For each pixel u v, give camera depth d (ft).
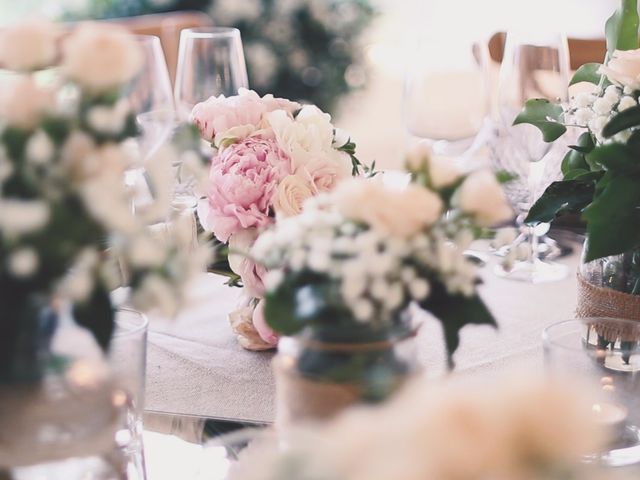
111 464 2.07
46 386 1.89
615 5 12.00
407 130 5.06
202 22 7.29
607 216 2.99
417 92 4.98
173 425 2.87
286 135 3.34
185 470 2.60
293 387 2.09
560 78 4.30
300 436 1.54
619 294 3.23
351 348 2.02
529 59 4.27
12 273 1.76
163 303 1.88
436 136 4.97
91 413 1.97
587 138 3.51
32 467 1.94
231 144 3.38
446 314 2.12
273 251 2.12
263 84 12.46
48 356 1.88
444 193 2.12
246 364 3.30
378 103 13.47
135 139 2.04
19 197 1.78
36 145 1.73
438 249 2.02
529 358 3.34
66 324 1.88
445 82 4.95
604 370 2.46
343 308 2.00
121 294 2.24
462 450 1.10
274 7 12.21
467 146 4.98
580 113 3.51
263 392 3.09
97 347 1.93
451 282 2.05
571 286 4.04
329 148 3.47
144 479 2.35
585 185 3.33
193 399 3.04
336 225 2.10
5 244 1.74
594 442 1.13
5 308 1.80
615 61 3.22
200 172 2.33
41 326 1.85
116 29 1.87
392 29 13.46
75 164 1.77
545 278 4.11
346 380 2.02
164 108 3.90
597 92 3.62
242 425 2.86
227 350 3.42
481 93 4.95
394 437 1.18
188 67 4.67
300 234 2.09
